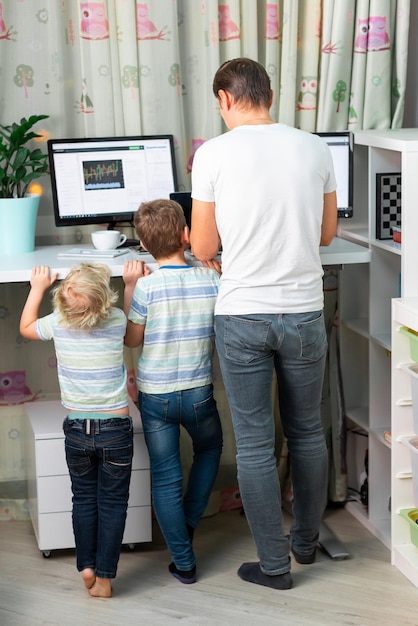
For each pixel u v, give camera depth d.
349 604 2.54
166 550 2.93
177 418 2.65
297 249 2.41
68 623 2.46
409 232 2.66
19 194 2.90
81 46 2.98
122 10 2.96
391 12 3.14
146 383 2.63
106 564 2.57
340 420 3.21
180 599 2.59
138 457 2.81
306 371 2.52
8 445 3.17
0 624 2.45
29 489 3.04
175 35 3.02
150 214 2.59
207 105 3.12
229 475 3.29
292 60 3.11
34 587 2.68
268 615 2.49
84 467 2.56
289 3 3.07
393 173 2.89
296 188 2.40
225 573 2.76
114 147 2.99
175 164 3.06
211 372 2.69
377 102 3.18
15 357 3.14
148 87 3.03
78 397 2.53
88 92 3.02
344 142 2.96
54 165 2.94
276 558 2.60
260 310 2.42
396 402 2.71
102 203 2.99
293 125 3.17
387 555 2.87
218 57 3.05
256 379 2.48
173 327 2.59
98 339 2.50
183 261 2.66
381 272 2.96
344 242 3.03
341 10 3.08
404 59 3.16
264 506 2.55
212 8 3.01
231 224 2.41
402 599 2.57
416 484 2.69
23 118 2.93
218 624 2.44
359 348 3.26
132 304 2.61
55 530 2.82
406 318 2.60
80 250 2.86
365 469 3.23
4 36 2.93
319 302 2.49
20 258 2.81
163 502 2.65
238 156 2.40
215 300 2.62
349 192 2.99
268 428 2.54
